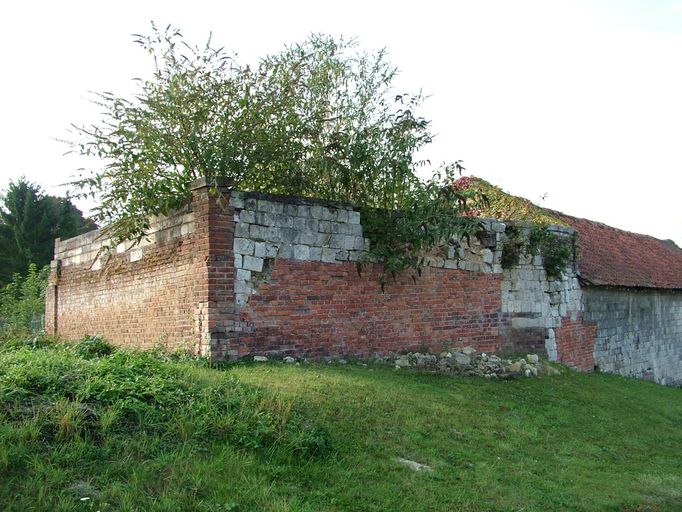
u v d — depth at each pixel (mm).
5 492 4574
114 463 5270
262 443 6344
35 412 5762
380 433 7449
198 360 9578
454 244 13227
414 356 11680
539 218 17781
